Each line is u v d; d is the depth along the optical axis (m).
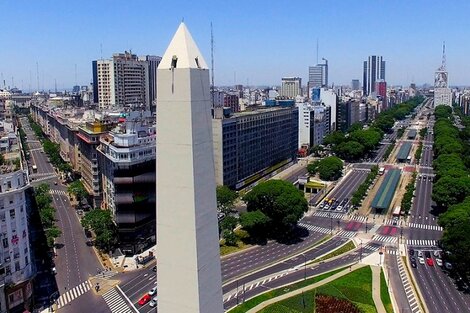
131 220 146.38
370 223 184.75
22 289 109.44
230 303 113.75
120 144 148.38
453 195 184.62
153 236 156.50
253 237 165.38
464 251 122.50
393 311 109.56
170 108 56.03
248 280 128.62
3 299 105.19
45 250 143.75
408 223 183.88
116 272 135.12
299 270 135.75
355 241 162.62
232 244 157.50
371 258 145.50
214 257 60.59
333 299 114.12
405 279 128.50
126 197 145.75
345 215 195.38
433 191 193.25
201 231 57.53
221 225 158.88
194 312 57.62
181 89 55.06
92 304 114.75
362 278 128.25
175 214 57.31
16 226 108.19
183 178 56.22
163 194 57.78
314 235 169.62
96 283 127.19
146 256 144.75
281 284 125.25
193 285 57.19
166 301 59.50
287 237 166.88
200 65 57.44
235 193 187.62
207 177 58.78
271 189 164.62
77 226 176.75
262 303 113.00
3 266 105.31
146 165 149.38
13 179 108.44
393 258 145.50
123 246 148.50
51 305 114.44
